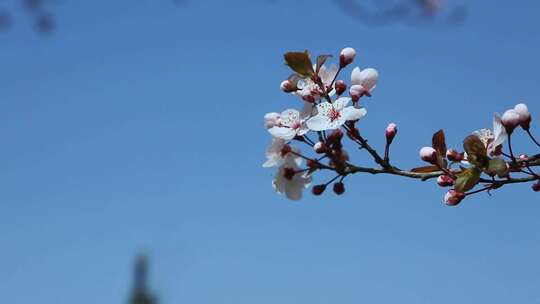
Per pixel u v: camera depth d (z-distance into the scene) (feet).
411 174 2.12
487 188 2.10
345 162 2.12
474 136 2.06
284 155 2.17
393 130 2.11
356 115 2.10
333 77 2.17
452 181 2.12
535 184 2.10
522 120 2.08
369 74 2.13
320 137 2.12
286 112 2.15
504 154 2.10
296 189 2.16
